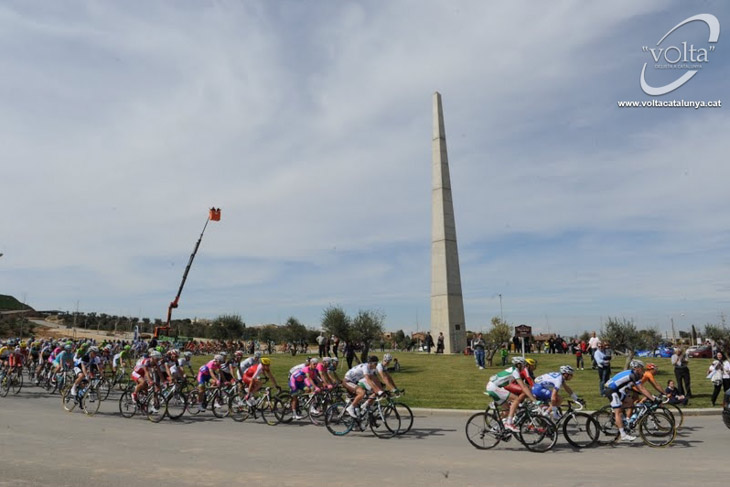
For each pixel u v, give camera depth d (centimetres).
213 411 1363
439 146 4059
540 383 972
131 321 11562
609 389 993
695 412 1398
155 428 1157
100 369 1404
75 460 809
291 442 997
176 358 1505
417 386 1956
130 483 672
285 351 5191
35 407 1493
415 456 870
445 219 3969
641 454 898
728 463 816
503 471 758
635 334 2402
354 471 750
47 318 12162
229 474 725
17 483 668
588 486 665
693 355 3344
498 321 3366
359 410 1084
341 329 2709
